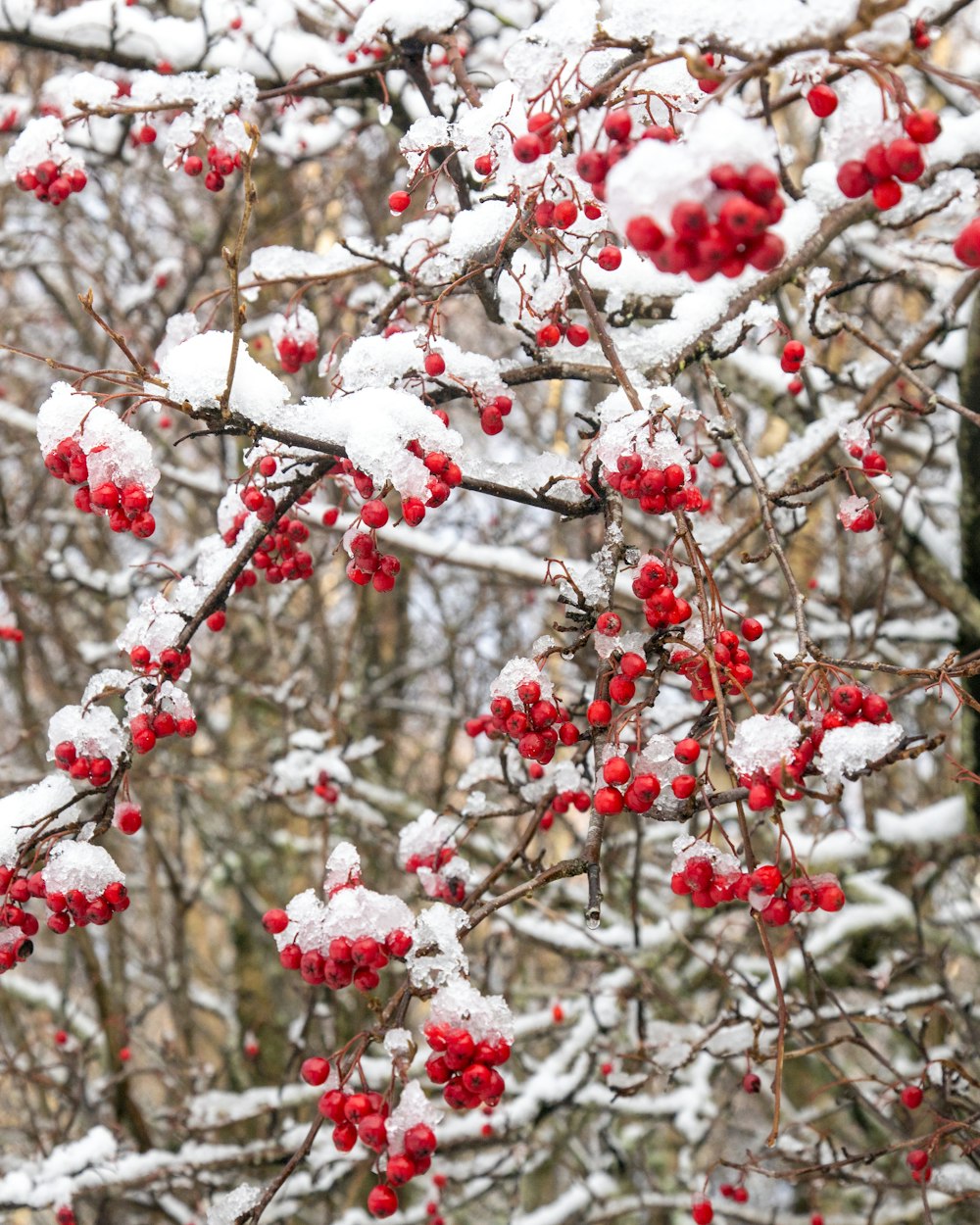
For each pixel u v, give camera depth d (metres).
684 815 1.77
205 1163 4.02
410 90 3.70
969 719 3.84
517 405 6.66
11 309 6.35
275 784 4.66
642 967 4.39
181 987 5.82
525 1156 4.38
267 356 4.87
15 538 5.40
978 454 3.40
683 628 1.91
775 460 3.32
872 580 4.84
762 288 2.50
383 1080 4.34
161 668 2.12
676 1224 5.49
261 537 2.21
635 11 1.66
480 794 2.74
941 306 3.46
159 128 3.98
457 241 2.40
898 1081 3.14
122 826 2.18
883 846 4.38
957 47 6.06
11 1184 3.88
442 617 6.43
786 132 5.97
